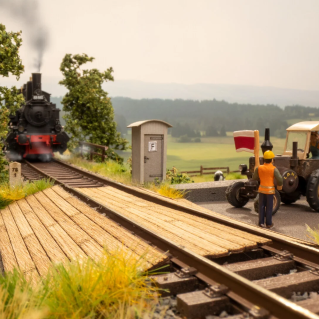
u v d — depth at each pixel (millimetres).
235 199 9469
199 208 8828
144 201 8914
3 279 3932
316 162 9125
